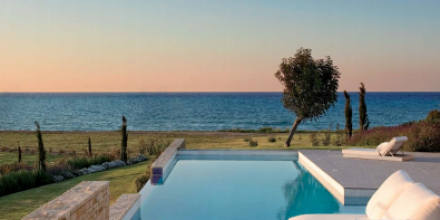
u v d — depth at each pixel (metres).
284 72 14.66
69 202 3.74
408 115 60.59
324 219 4.55
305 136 21.83
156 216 6.08
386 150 9.28
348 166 8.70
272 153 11.69
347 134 16.48
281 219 5.85
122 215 5.31
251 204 6.70
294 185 8.05
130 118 62.44
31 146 23.36
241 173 9.40
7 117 66.12
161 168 8.78
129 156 15.98
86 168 13.69
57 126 52.84
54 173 12.45
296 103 14.58
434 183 7.05
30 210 8.55
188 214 6.18
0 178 10.71
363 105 16.34
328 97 14.60
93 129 48.62
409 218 3.68
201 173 9.44
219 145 20.08
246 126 48.16
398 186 4.32
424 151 11.62
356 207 6.30
